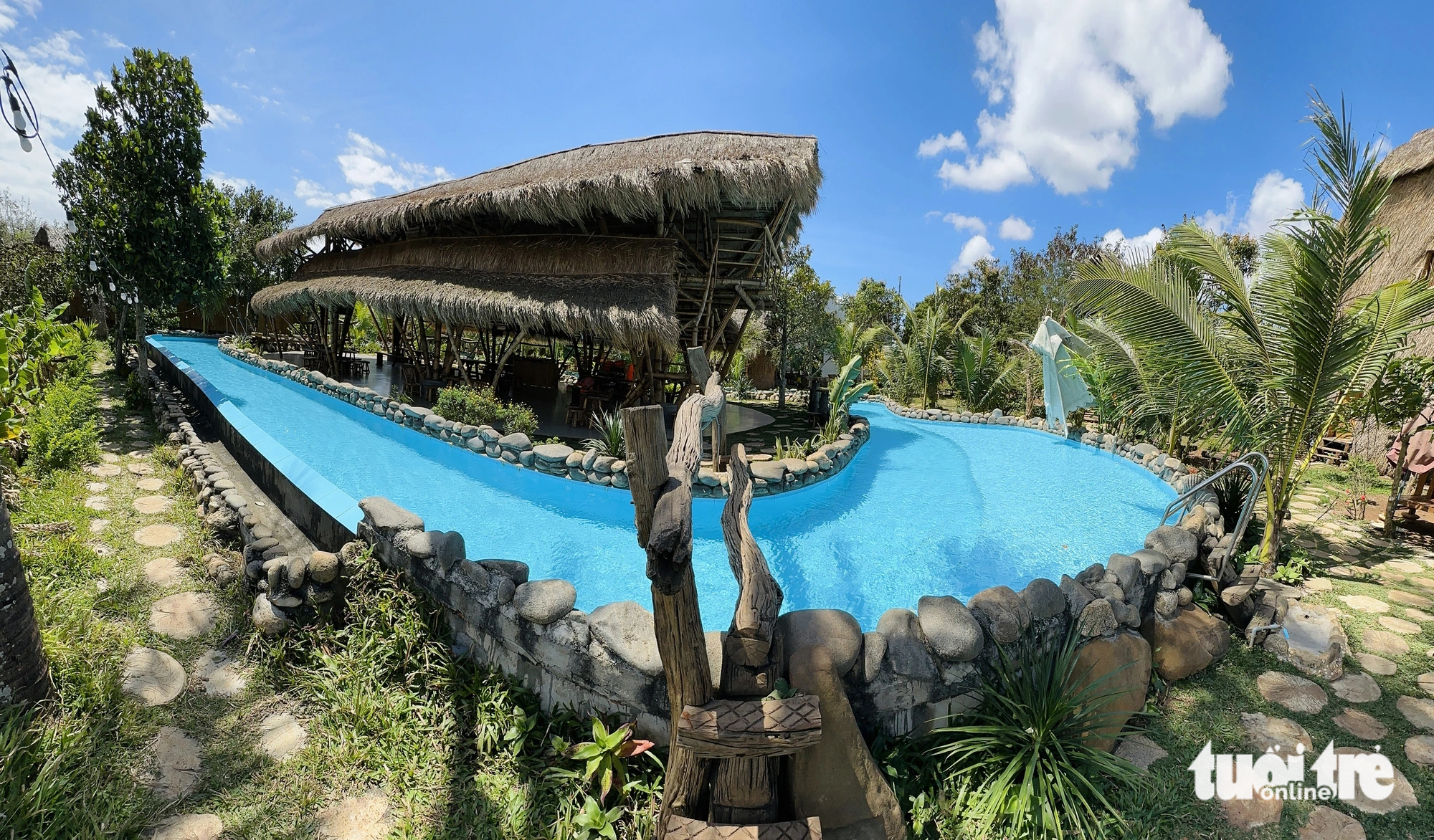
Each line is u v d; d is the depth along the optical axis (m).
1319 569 6.74
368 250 17.61
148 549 5.64
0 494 3.18
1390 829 3.41
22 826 2.78
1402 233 11.41
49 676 3.51
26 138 3.97
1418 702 4.48
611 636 3.47
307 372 15.82
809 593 5.95
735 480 3.73
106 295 12.87
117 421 10.23
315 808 3.26
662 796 3.12
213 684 4.07
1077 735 3.66
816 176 9.94
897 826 3.15
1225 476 7.93
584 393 13.90
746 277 13.13
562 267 11.35
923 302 31.08
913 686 3.63
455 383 14.34
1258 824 3.43
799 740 2.80
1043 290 24.33
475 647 4.15
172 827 3.04
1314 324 5.71
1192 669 4.70
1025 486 9.91
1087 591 4.42
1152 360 7.91
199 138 12.44
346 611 4.54
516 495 8.26
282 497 6.61
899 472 10.81
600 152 13.13
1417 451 7.91
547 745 3.62
